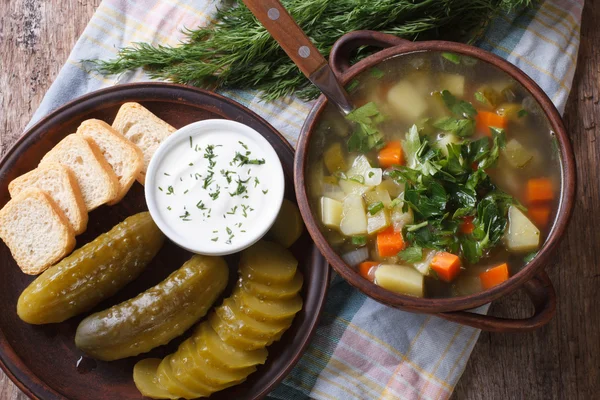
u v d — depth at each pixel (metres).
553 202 0.53
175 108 0.62
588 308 0.65
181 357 0.58
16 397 0.63
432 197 0.53
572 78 0.64
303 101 0.64
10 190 0.61
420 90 0.55
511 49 0.64
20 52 0.66
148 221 0.59
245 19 0.62
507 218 0.53
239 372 0.59
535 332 0.65
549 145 0.54
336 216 0.54
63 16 0.67
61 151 0.61
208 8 0.65
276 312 0.59
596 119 0.66
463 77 0.54
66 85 0.64
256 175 0.59
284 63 0.63
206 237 0.58
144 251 0.58
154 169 0.59
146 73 0.64
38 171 0.60
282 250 0.60
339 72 0.55
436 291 0.53
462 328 0.62
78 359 0.60
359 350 0.62
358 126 0.54
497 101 0.54
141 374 0.59
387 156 0.54
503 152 0.54
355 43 0.55
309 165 0.54
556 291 0.65
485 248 0.53
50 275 0.58
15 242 0.60
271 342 0.59
